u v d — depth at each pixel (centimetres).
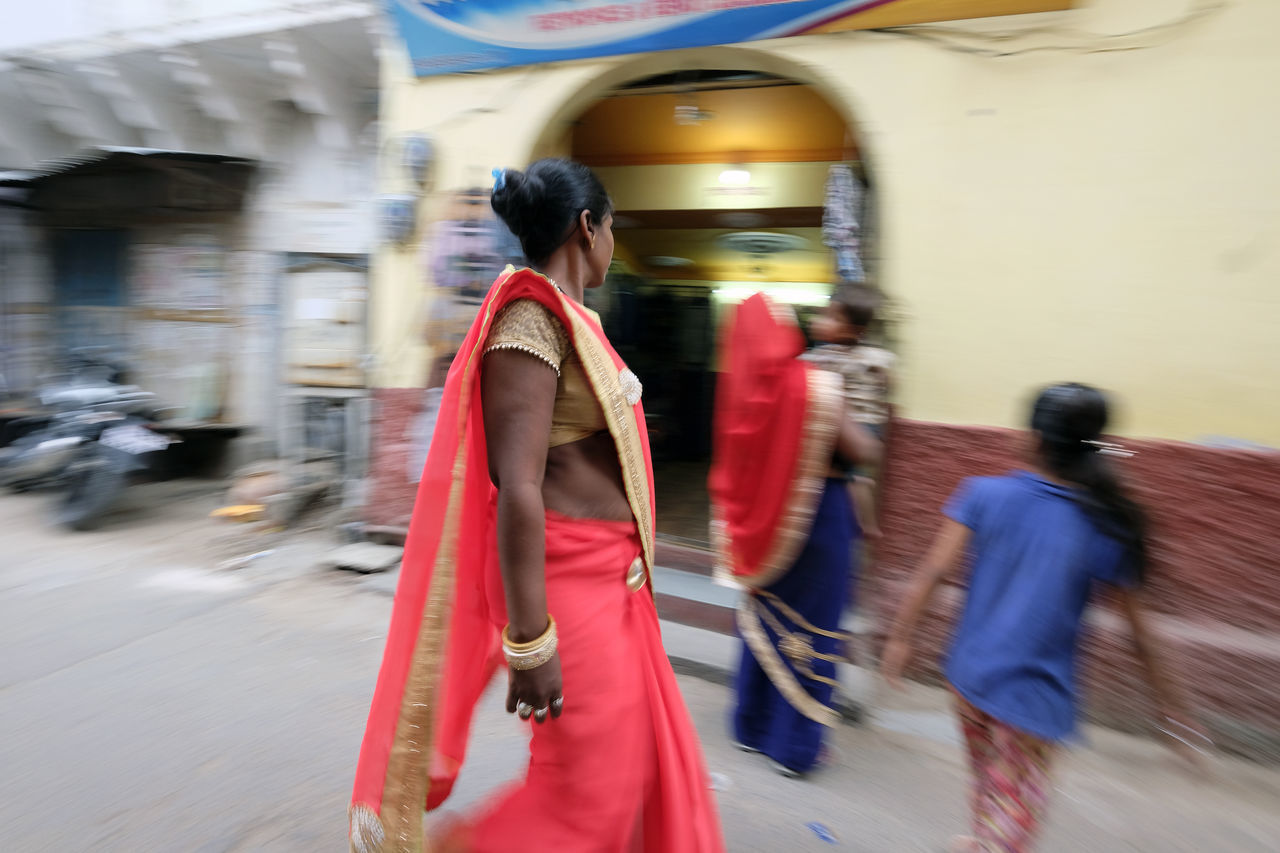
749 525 268
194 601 421
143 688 321
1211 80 320
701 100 519
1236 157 317
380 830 141
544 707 139
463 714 155
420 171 471
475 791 257
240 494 574
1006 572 196
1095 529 190
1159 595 320
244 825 236
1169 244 328
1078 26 337
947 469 353
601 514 152
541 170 151
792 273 796
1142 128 329
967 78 355
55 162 703
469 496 146
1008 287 351
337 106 625
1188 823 255
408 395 479
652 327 849
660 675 162
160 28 582
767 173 621
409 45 463
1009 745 193
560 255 156
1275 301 314
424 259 477
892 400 364
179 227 709
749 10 384
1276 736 290
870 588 361
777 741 275
